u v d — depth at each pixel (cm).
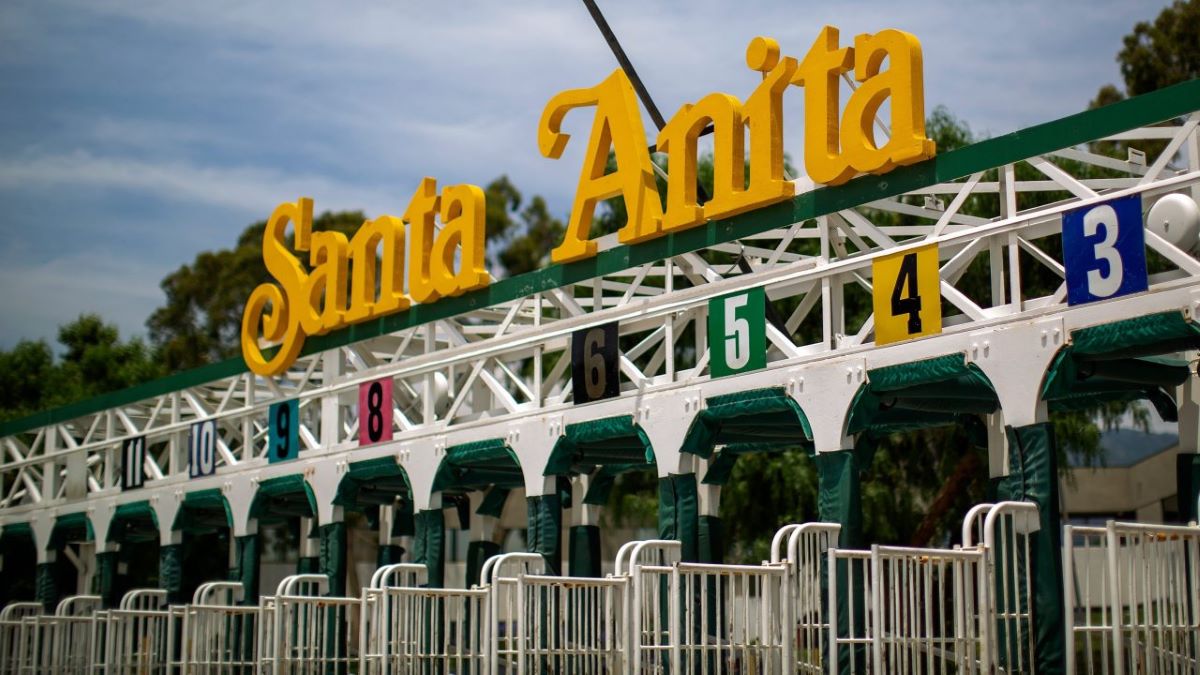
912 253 1292
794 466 2833
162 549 2270
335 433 1975
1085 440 2670
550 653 1280
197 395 2305
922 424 1547
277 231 2109
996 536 1265
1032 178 2612
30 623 2080
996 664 1140
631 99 1565
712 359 1463
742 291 1442
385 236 1892
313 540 2162
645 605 1296
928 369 1268
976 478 2597
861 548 1312
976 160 1256
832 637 1159
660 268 1639
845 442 1331
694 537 1470
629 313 1577
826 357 1352
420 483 1811
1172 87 1138
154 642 1883
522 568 1461
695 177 1507
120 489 2392
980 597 1127
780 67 1405
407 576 1659
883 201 1377
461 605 1455
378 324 1912
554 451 1634
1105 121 1175
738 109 1455
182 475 2253
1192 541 1089
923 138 1282
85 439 2595
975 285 2658
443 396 1881
